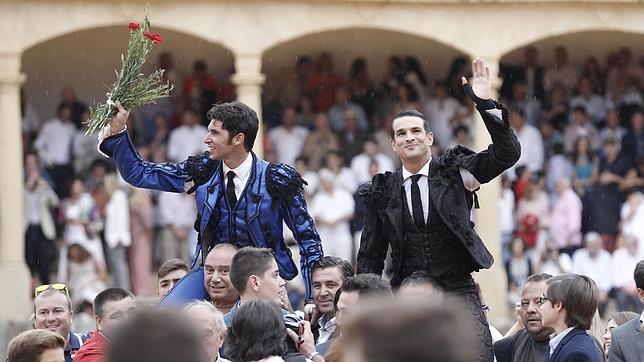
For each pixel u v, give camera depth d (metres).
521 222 37.25
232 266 15.23
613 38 40.38
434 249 15.56
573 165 38.75
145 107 38.75
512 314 36.56
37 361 14.11
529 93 40.50
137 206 36.25
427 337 6.56
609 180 38.50
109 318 16.81
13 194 35.97
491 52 38.50
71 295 35.47
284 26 37.62
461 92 39.62
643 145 39.34
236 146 16.75
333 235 36.66
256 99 37.44
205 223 17.00
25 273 35.75
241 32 37.47
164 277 19.45
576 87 40.59
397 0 38.12
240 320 12.76
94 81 40.03
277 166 17.06
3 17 36.34
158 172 17.11
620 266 37.00
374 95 40.06
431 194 15.54
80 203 35.94
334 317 16.84
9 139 36.06
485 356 15.28
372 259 16.09
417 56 40.59
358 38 39.81
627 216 37.59
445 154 15.73
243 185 16.92
